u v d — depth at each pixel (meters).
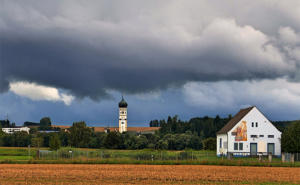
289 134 99.19
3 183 51.75
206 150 162.25
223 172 66.25
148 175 61.03
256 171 68.50
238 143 111.50
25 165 76.81
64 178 57.12
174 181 55.03
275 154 111.56
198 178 58.12
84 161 81.38
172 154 100.88
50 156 91.88
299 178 59.59
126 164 79.81
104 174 61.88
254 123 112.44
